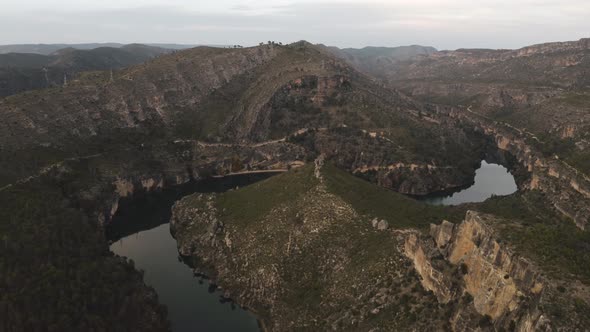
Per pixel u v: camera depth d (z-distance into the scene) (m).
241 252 133.62
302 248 123.12
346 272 108.25
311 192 139.50
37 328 90.25
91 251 129.62
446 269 85.38
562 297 63.38
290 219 134.00
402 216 130.38
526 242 75.12
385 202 140.25
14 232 121.19
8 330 87.44
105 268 121.56
